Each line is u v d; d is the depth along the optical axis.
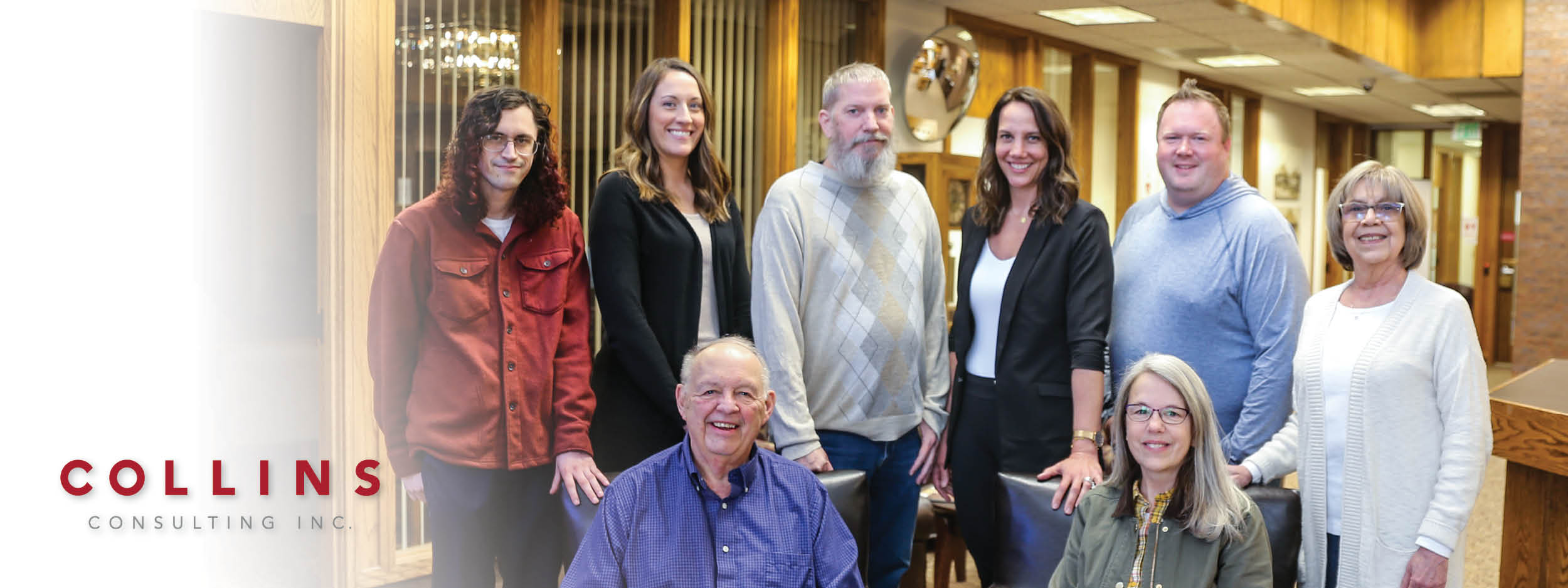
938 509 3.66
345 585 3.71
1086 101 8.21
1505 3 9.15
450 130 4.05
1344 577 2.41
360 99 3.63
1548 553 3.17
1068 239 2.63
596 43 4.60
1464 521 2.28
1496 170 13.38
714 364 2.24
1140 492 2.36
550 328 2.44
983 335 2.76
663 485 2.28
